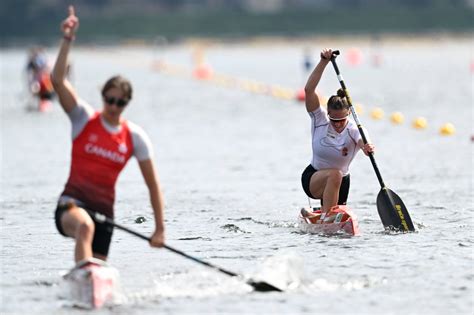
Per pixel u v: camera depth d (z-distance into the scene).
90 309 31.84
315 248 41.16
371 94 151.75
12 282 35.91
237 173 66.88
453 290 33.88
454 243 41.72
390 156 74.81
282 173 66.38
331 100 44.00
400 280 35.38
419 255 39.38
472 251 40.03
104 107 32.16
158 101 147.25
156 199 32.38
